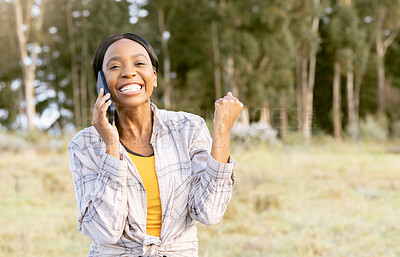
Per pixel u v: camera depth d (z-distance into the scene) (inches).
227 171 58.6
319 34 1186.6
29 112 1155.3
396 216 261.4
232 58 1064.2
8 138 655.1
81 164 61.9
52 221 247.0
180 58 1277.1
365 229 231.6
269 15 1000.2
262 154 648.4
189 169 63.0
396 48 1392.7
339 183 387.2
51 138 722.2
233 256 191.5
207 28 1101.1
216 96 1114.7
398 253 194.2
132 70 60.7
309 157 635.5
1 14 1203.2
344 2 1203.2
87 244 205.9
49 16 1259.2
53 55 1375.5
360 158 636.1
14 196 319.3
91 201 59.3
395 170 490.3
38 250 193.6
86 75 1323.8
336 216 263.3
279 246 203.0
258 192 334.0
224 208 60.4
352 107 1352.1
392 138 1015.0
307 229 235.0
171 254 62.1
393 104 1374.3
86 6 1198.3
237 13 1024.2
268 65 1130.0
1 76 1374.3
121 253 61.0
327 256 187.2
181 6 1150.3
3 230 222.4
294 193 336.2
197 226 239.5
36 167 472.1
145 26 1211.9
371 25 1229.7
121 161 58.2
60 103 1440.7
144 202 61.0
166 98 1112.8
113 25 1183.6
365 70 1256.8
